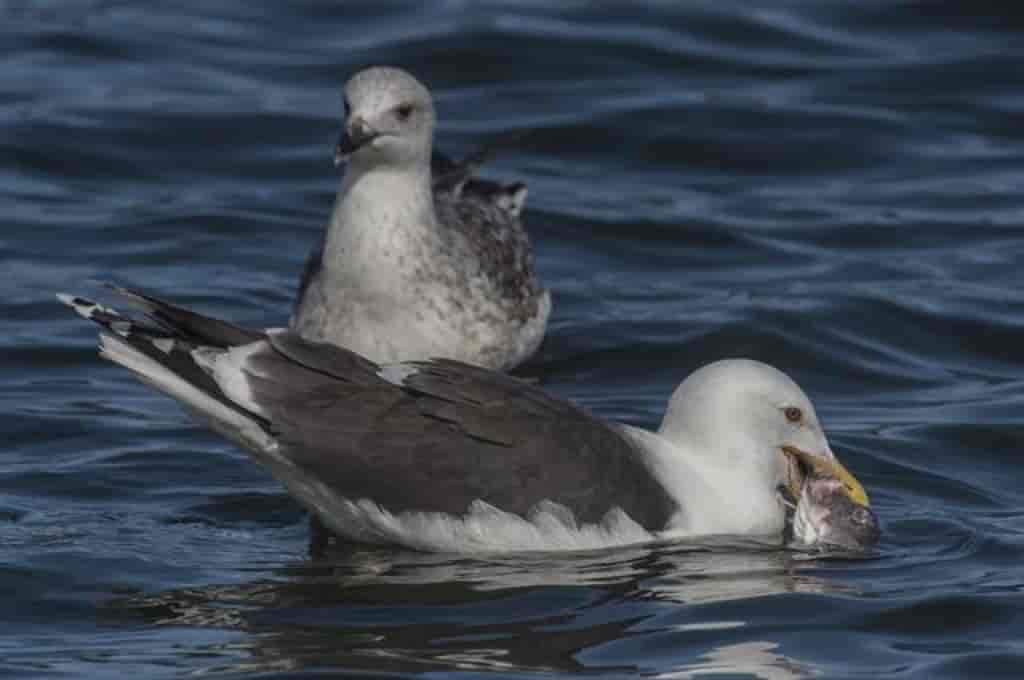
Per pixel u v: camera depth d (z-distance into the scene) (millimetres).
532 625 11852
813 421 13633
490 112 23641
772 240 20547
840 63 24969
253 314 18328
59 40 24984
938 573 12859
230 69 24547
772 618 12023
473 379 13008
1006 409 16328
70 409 15875
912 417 16188
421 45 24984
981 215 21203
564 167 22578
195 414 12688
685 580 12586
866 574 12828
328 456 12672
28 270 19156
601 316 18406
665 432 13656
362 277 15922
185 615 11984
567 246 20375
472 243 16672
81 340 17484
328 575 12578
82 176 21781
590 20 25859
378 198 15867
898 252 20328
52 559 12742
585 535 12859
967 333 18203
